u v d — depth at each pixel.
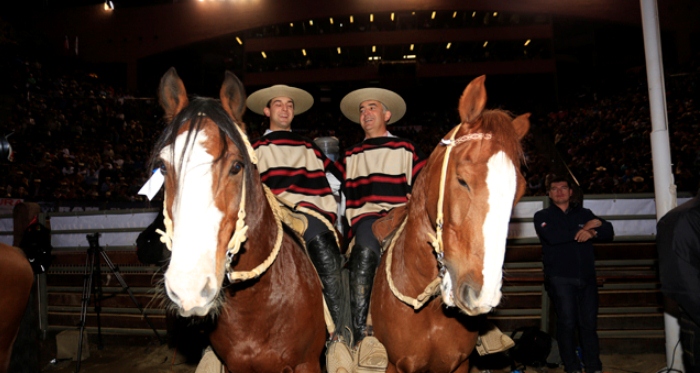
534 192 13.51
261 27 26.38
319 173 3.18
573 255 4.24
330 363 2.59
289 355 2.43
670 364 3.96
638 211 5.20
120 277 5.59
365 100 3.41
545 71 25.72
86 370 5.04
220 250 1.79
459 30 26.14
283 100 3.47
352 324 2.74
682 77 19.59
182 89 2.16
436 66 26.33
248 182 2.08
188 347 5.16
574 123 19.70
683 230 2.17
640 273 5.25
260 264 2.27
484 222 1.80
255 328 2.33
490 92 28.36
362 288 2.70
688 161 12.20
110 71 26.48
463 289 1.83
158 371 4.97
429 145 21.22
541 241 4.44
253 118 23.64
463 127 2.06
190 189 1.73
